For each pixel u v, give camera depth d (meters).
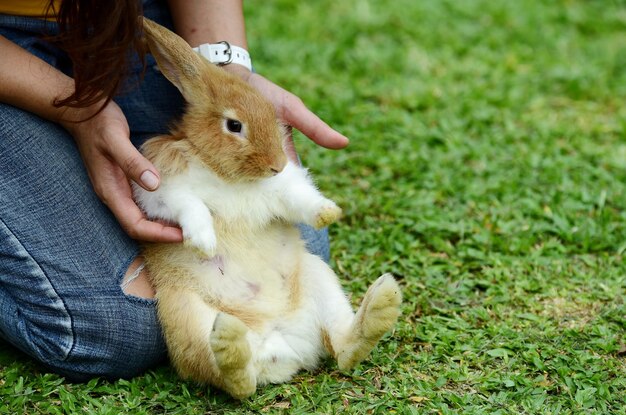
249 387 3.53
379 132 6.41
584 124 6.71
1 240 3.65
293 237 4.08
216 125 3.77
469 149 6.15
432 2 9.27
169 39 3.79
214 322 3.37
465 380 3.80
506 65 7.73
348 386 3.75
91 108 3.71
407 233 5.18
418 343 4.12
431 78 7.50
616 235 5.12
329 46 8.03
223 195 3.87
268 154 3.74
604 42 8.48
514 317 4.34
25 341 3.80
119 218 3.74
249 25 8.45
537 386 3.76
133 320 3.79
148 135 4.55
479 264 4.83
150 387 3.77
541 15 9.01
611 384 3.76
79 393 3.72
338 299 3.90
